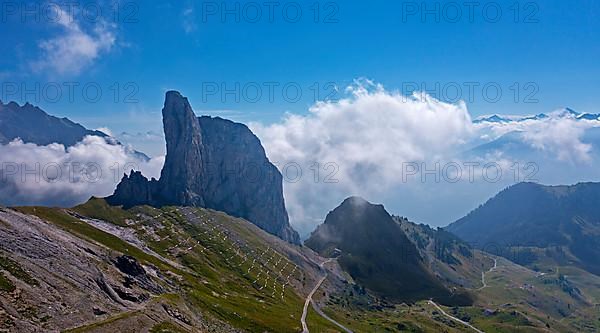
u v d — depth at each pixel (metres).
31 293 141.25
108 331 146.12
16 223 182.38
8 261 150.75
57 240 189.50
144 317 167.00
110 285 180.25
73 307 148.50
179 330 171.75
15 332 121.69
